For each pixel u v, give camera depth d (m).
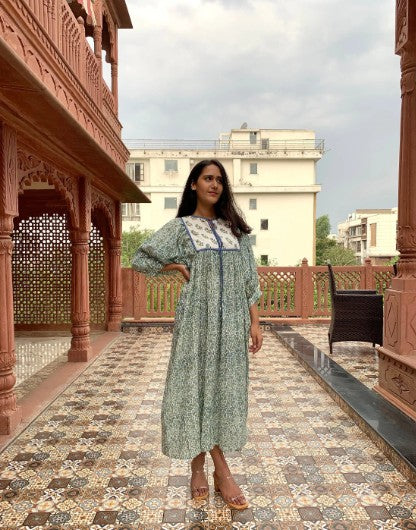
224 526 1.90
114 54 6.83
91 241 7.23
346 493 2.17
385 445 2.59
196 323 1.93
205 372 1.93
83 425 3.11
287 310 7.85
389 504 2.07
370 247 52.50
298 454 2.61
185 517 1.97
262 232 28.95
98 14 5.57
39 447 2.74
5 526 1.91
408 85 3.15
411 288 3.14
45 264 7.19
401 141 3.23
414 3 3.05
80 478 2.34
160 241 1.98
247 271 2.03
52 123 2.99
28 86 2.27
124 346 6.02
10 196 2.96
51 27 3.81
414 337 3.15
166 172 28.28
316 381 4.19
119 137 6.73
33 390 3.91
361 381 4.01
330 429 3.00
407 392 3.05
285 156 28.86
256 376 4.38
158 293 7.67
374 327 5.09
